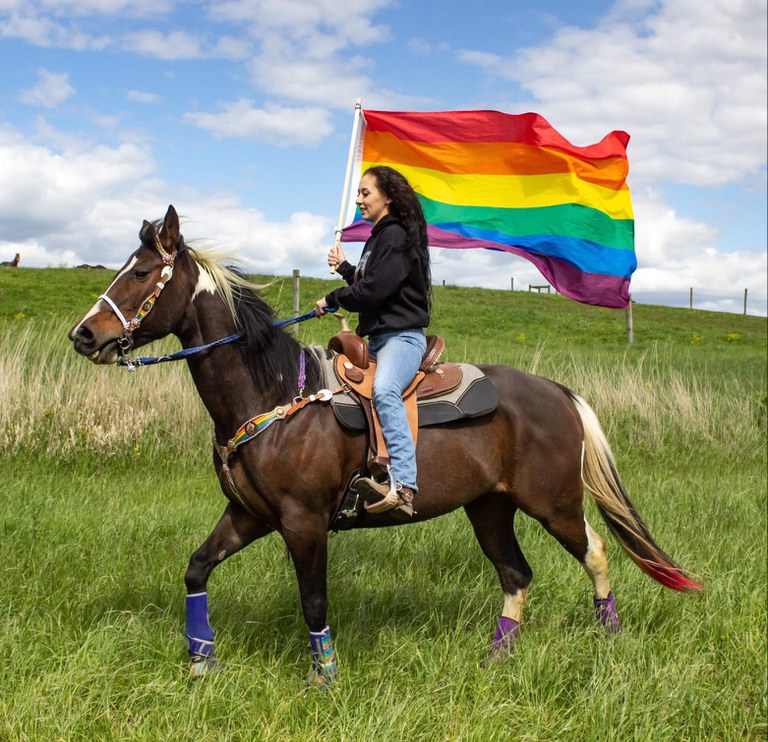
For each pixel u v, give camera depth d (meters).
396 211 3.77
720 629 4.29
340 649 3.86
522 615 4.46
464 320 24.84
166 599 4.31
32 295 21.41
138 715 3.16
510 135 5.77
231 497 3.68
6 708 3.04
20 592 4.11
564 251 5.82
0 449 7.43
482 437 3.96
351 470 3.69
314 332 15.06
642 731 3.25
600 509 4.41
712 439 10.08
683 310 37.47
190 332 3.58
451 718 3.26
